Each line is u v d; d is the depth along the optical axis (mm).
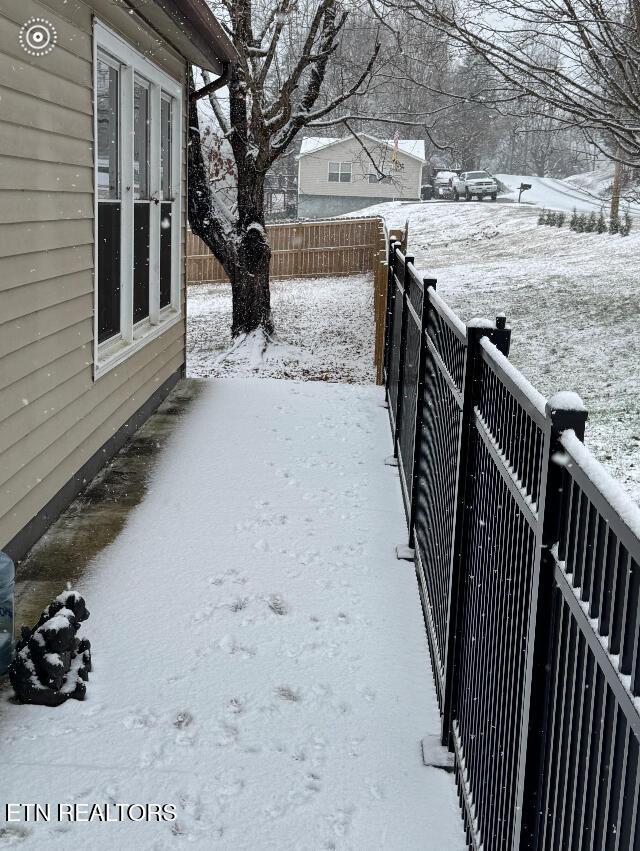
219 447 7762
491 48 7922
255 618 4668
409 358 6816
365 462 7586
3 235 4758
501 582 2848
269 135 15141
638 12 7539
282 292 23797
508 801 2545
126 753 3467
